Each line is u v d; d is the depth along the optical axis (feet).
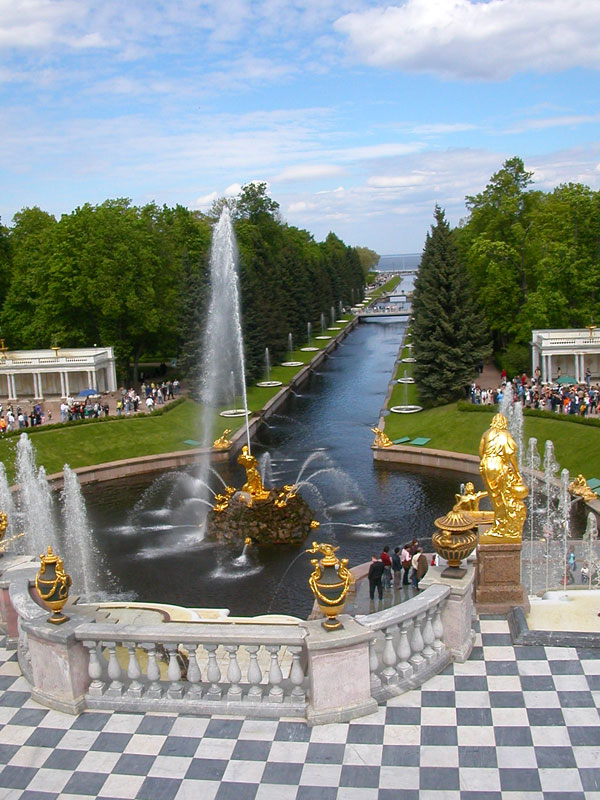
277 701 41.73
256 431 226.17
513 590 53.67
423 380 228.63
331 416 245.86
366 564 108.68
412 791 35.40
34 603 46.75
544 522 131.64
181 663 55.62
